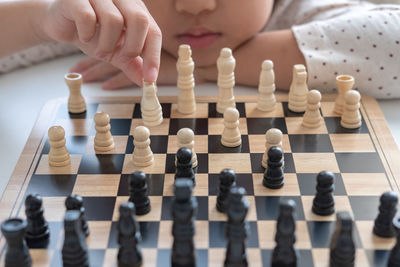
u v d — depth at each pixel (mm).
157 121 1480
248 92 1694
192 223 954
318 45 1656
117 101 1612
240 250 943
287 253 966
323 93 1658
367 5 1928
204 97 1632
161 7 1646
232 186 1099
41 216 1061
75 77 1542
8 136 1486
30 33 1665
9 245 962
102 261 1005
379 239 1050
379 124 1457
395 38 1606
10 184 1233
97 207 1153
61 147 1300
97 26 1398
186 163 1202
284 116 1516
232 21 1672
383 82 1616
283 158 1306
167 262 999
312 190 1196
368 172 1257
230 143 1369
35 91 1739
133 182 1105
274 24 2000
